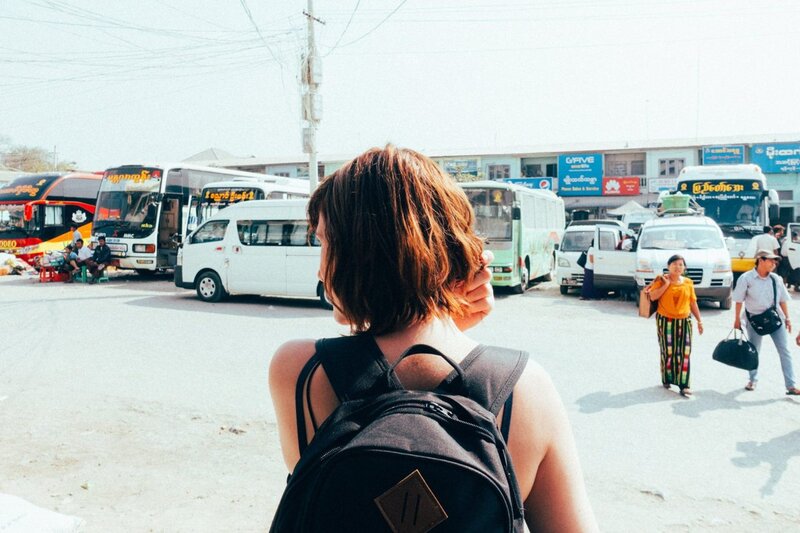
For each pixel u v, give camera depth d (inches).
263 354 323.0
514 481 35.1
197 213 724.7
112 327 408.2
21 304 528.4
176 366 295.1
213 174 817.5
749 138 1409.9
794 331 397.7
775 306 257.0
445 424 34.5
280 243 526.9
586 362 308.2
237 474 171.8
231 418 217.3
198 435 200.8
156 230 728.3
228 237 545.3
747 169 666.8
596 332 397.1
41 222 848.3
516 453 37.5
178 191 758.5
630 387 262.2
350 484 32.2
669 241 538.9
